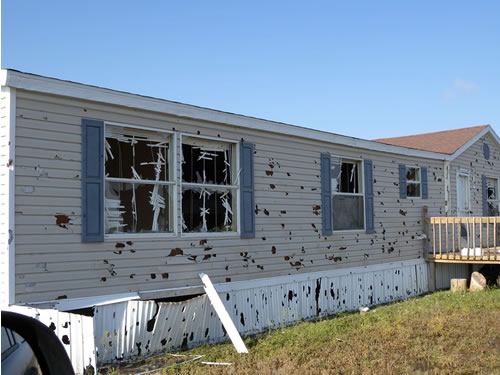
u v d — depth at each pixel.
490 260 12.65
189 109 8.09
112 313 6.61
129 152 7.54
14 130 6.29
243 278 8.88
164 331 7.13
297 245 9.97
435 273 14.03
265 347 7.30
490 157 17.97
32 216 6.39
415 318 9.05
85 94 6.88
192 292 8.02
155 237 7.65
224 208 8.82
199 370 6.14
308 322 9.49
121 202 7.42
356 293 11.33
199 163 8.46
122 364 6.54
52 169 6.60
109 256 7.10
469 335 7.68
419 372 5.92
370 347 7.08
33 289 6.35
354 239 11.48
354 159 11.72
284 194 9.77
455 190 15.60
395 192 12.94
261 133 9.40
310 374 5.90
